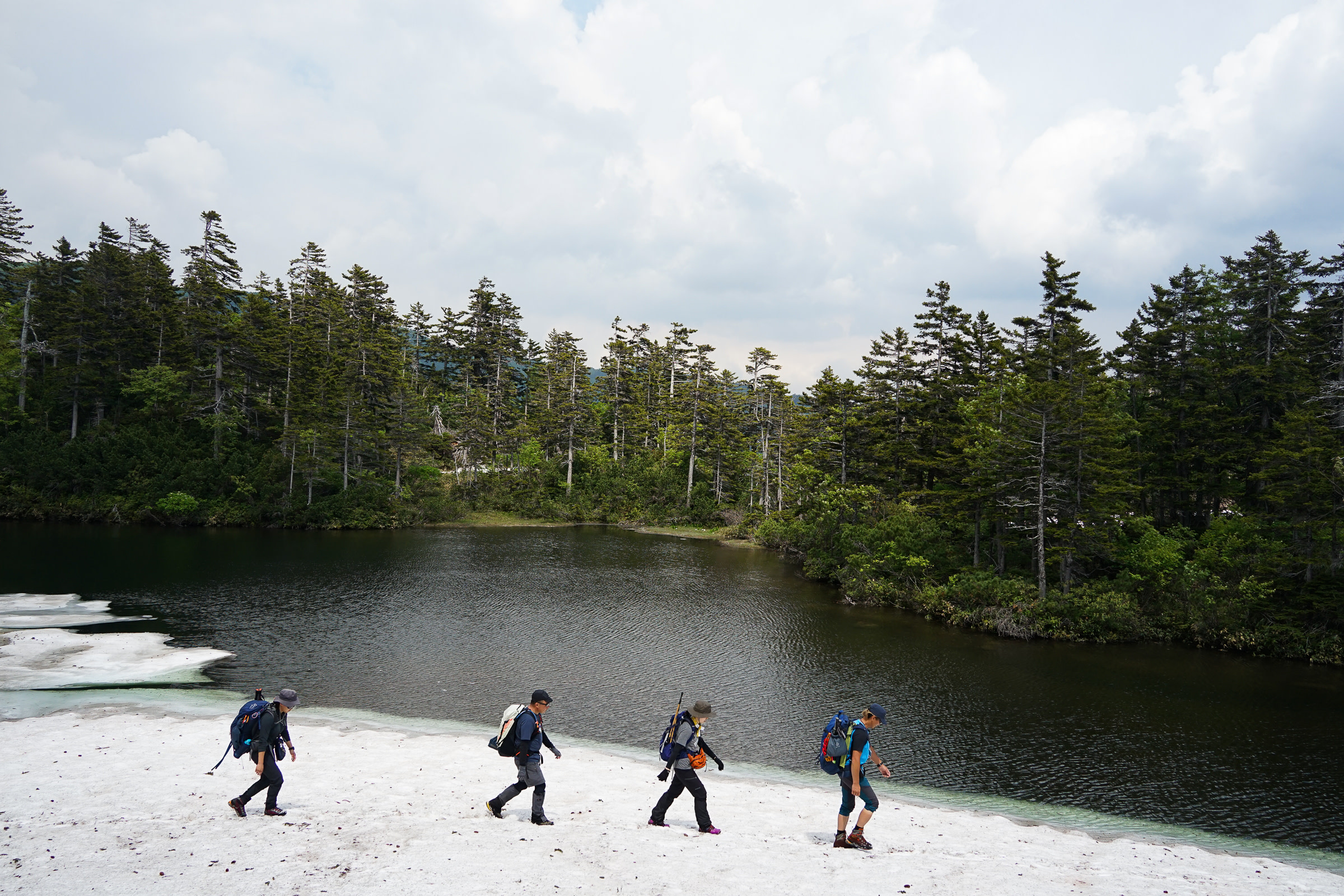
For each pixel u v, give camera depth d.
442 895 7.93
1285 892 10.45
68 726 16.41
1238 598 30.88
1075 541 34.19
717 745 17.86
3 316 67.69
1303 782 16.66
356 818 10.65
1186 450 41.81
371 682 21.77
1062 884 9.84
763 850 10.08
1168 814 14.91
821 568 44.84
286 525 63.28
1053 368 40.59
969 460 37.81
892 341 49.91
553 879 8.52
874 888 8.95
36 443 61.66
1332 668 27.30
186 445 65.62
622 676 23.39
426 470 79.81
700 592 39.22
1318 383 40.25
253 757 10.46
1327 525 30.52
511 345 104.19
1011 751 18.27
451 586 38.16
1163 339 43.91
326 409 66.62
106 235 73.88
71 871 8.34
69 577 36.50
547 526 75.19
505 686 21.88
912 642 29.56
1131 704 22.28
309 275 91.19
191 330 66.75
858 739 10.48
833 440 50.03
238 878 8.25
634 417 96.44
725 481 83.94
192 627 27.48
